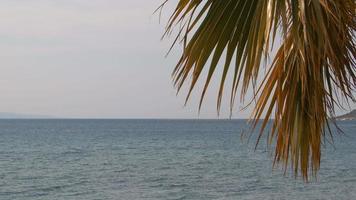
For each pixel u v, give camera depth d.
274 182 29.69
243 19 2.26
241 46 2.25
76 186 30.28
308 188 27.22
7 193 27.78
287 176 31.48
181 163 44.19
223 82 2.25
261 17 2.19
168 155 53.19
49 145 70.94
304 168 2.77
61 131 130.38
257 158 47.94
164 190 28.52
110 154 55.03
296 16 2.17
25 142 78.12
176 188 29.14
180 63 2.25
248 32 2.26
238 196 25.94
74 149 63.06
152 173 36.66
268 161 44.41
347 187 27.44
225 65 2.25
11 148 64.56
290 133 2.67
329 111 2.56
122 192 28.00
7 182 31.91
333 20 2.36
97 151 59.50
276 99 2.59
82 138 92.00
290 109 2.61
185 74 2.25
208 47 2.24
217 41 2.25
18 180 32.91
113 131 132.50
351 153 52.62
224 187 29.00
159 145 70.75
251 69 2.18
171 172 37.19
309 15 2.24
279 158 2.76
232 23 2.26
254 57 2.18
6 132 120.94
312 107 2.53
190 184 30.56
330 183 28.94
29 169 39.72
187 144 72.81
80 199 25.88
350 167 38.09
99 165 42.91
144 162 45.47
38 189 29.12
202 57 2.24
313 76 2.51
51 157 51.25
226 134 112.81
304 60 2.22
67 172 37.59
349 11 2.54
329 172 34.75
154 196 26.56
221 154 53.56
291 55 2.50
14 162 45.72
